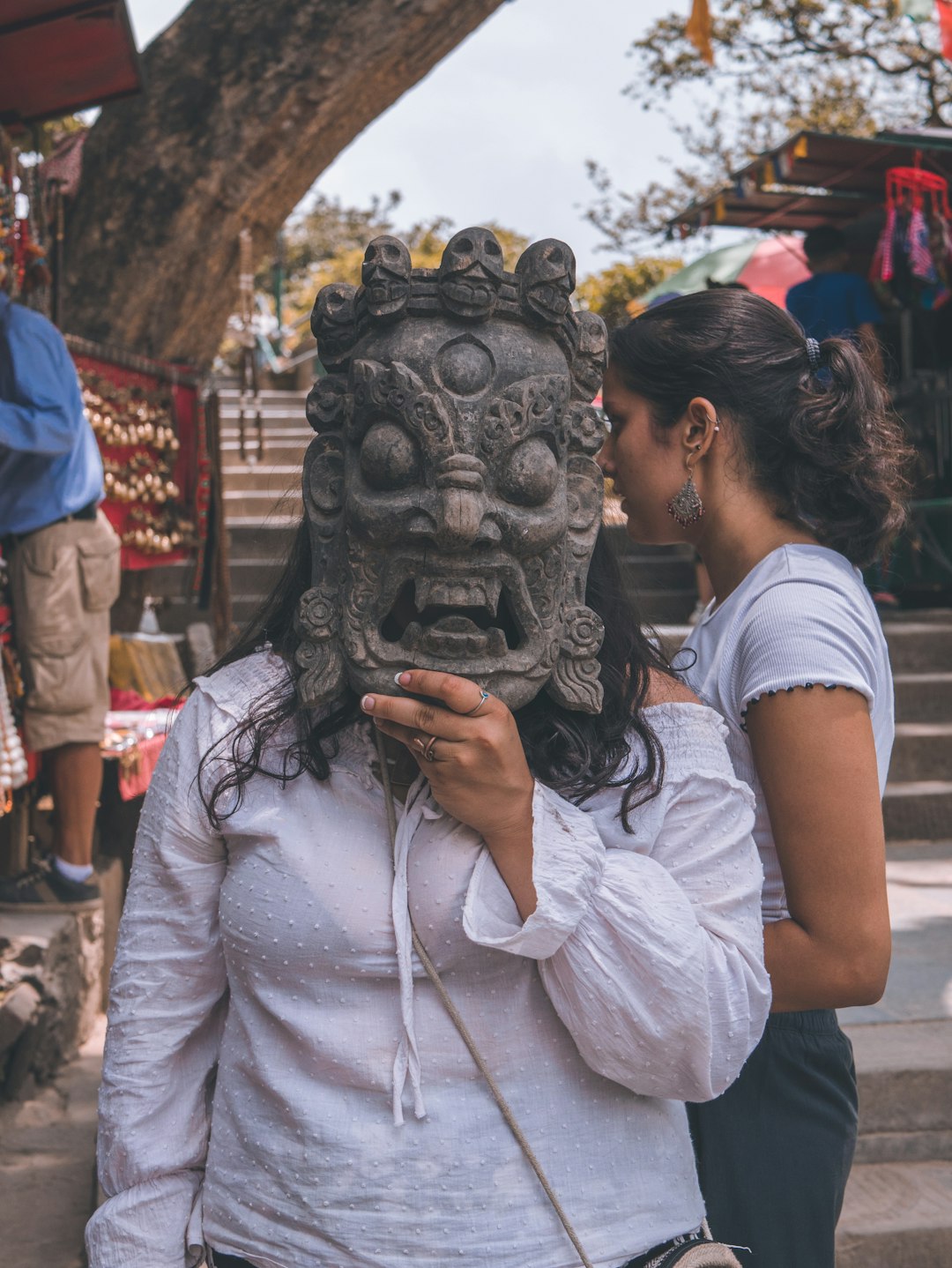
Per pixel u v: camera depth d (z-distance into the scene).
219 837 1.08
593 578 1.16
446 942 1.00
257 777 1.06
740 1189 1.34
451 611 1.05
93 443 3.30
